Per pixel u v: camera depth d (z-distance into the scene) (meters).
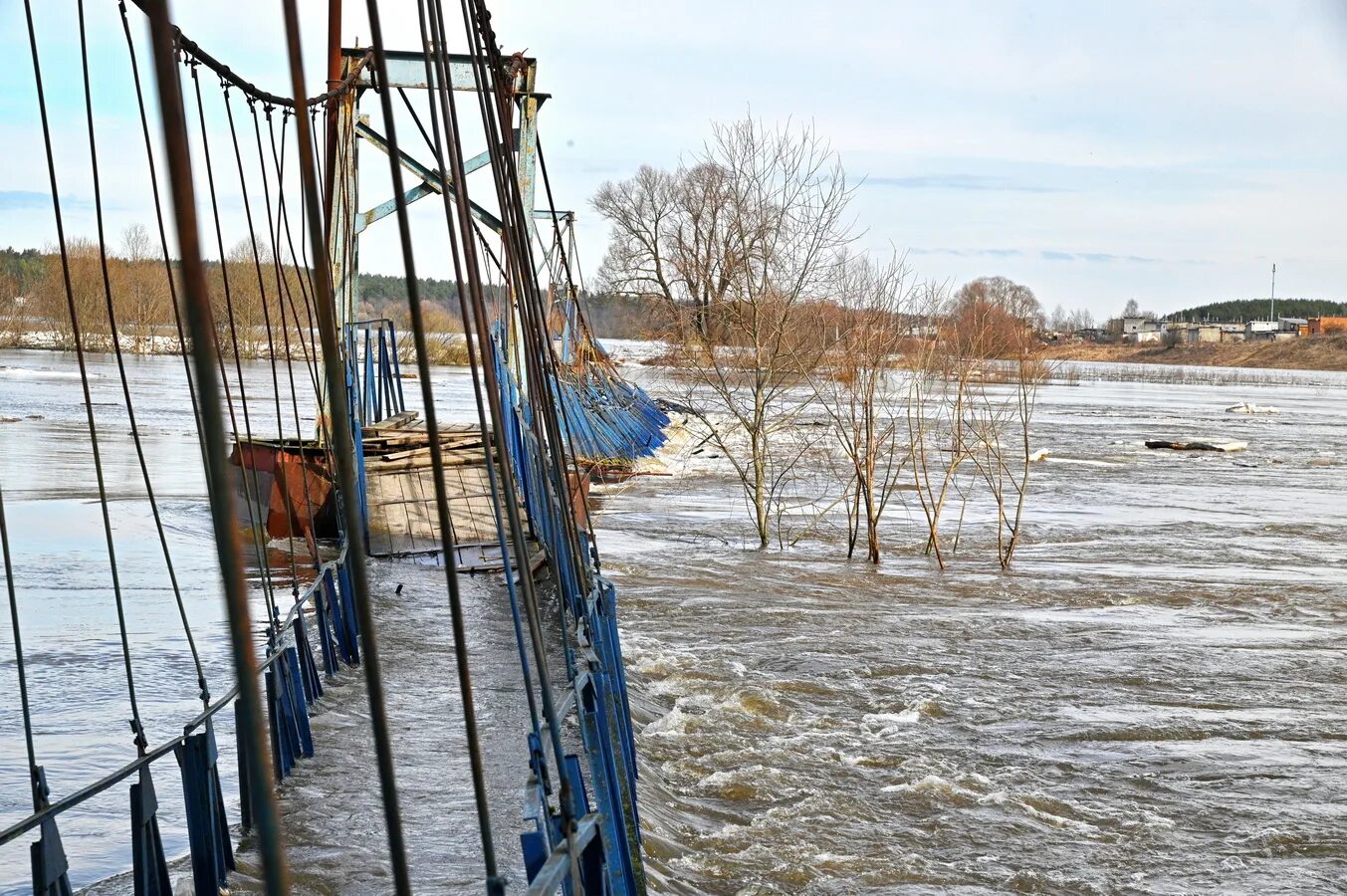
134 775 7.49
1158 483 29.56
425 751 7.75
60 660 10.13
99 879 5.87
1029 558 18.83
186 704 9.09
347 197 15.72
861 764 9.07
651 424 33.50
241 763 6.32
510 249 5.15
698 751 9.19
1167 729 10.21
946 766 9.06
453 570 2.06
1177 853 7.61
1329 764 9.48
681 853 7.02
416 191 16.48
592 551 7.78
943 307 22.67
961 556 18.86
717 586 15.74
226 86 7.70
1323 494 28.03
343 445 1.58
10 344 74.31
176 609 12.37
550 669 9.98
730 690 10.76
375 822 6.47
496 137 4.40
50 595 12.66
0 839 3.75
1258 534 21.83
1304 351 157.88
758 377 20.09
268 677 7.09
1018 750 9.62
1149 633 13.88
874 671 11.78
